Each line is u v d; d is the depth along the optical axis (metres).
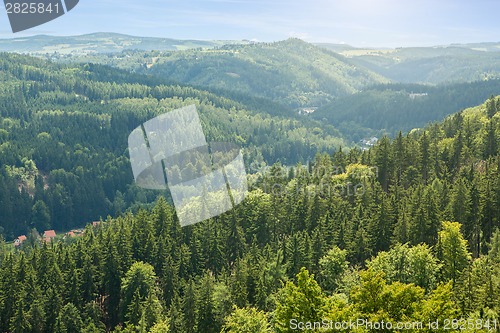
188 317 88.56
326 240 107.81
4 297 100.44
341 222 109.75
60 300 98.69
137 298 95.19
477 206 105.12
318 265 98.31
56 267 106.00
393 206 111.06
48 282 105.06
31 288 102.00
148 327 90.69
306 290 57.78
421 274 77.06
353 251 101.25
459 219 104.62
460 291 69.38
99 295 112.56
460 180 111.94
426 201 104.44
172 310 89.31
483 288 66.56
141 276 103.69
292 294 58.03
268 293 89.06
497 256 81.62
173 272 105.94
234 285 89.94
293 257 99.12
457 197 105.12
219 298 87.69
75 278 104.56
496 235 89.38
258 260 100.81
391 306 53.12
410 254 78.69
